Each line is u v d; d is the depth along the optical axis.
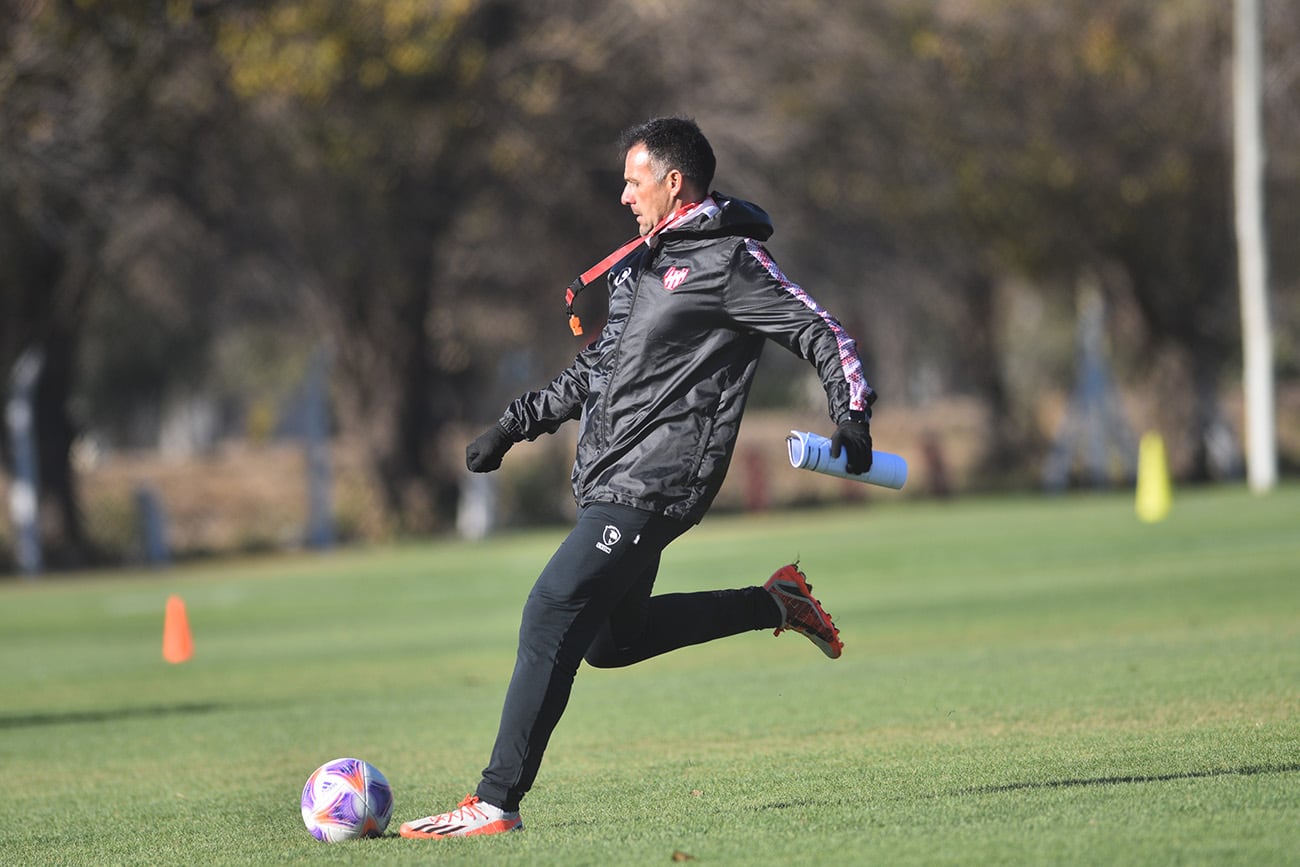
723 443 19.72
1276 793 19.53
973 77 125.56
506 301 140.38
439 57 105.31
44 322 110.19
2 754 33.09
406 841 20.47
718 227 19.78
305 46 98.94
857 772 23.91
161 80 98.19
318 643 55.94
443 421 143.50
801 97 120.56
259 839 21.91
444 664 47.41
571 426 134.50
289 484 134.62
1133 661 35.19
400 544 116.25
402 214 114.44
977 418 177.38
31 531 105.12
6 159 91.75
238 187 108.44
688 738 29.41
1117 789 20.53
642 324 19.75
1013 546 76.50
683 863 17.77
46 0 88.88
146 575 99.75
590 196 120.31
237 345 187.50
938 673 36.19
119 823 24.23
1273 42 126.75
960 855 17.27
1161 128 128.62
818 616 22.11
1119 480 143.38
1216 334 136.75
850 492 139.00
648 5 114.12
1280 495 97.81
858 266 142.00
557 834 20.09
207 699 41.75
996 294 166.62
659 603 21.42
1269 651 35.00
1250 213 104.75
